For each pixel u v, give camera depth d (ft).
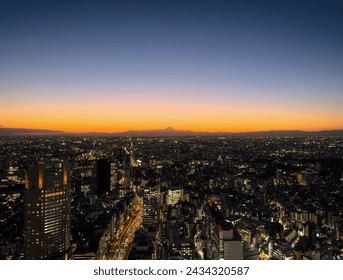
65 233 356.79
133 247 402.31
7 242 369.50
